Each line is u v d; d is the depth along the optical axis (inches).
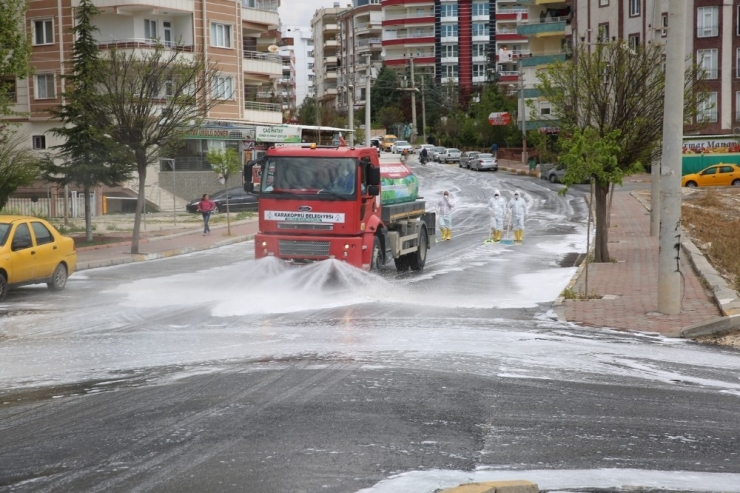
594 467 269.1
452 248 1151.6
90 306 646.5
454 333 515.8
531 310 617.6
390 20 5423.2
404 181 857.5
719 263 888.3
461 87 5034.5
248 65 2378.2
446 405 341.7
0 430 310.7
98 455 278.1
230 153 1439.5
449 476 257.6
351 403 343.3
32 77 2062.0
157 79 1143.0
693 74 997.2
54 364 429.4
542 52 3617.1
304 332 520.7
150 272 917.2
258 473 258.8
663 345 482.3
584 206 1879.9
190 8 2108.8
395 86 4859.7
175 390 368.8
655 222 1221.1
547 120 981.2
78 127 1208.8
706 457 281.4
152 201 1951.3
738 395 366.6
